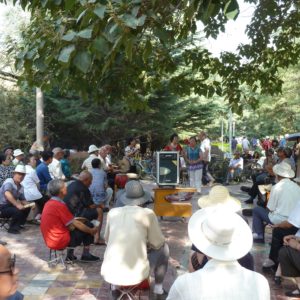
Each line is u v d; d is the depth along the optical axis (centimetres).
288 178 615
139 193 499
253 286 248
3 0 572
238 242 262
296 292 532
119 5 423
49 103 2048
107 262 464
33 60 504
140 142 2384
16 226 885
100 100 724
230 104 966
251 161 1872
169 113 2166
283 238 562
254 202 1201
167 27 656
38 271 639
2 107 1934
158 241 489
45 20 520
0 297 246
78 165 1673
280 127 3241
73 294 552
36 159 1033
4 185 882
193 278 250
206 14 384
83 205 719
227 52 943
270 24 921
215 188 462
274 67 975
